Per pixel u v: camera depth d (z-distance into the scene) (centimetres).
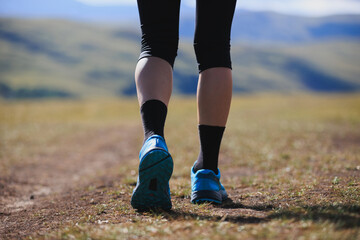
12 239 217
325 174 386
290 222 176
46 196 424
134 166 658
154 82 205
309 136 1073
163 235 170
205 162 247
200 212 225
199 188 247
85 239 171
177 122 1850
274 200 259
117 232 176
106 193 347
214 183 248
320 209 200
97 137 1447
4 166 712
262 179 402
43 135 1466
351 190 261
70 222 238
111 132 1645
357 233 151
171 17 216
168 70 212
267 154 730
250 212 221
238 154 753
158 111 198
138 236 171
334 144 902
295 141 963
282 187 317
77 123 2253
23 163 777
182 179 423
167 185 205
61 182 571
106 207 274
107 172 625
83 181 534
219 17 226
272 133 1170
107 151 1062
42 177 610
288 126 1432
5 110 3244
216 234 162
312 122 1675
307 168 459
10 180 538
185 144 983
